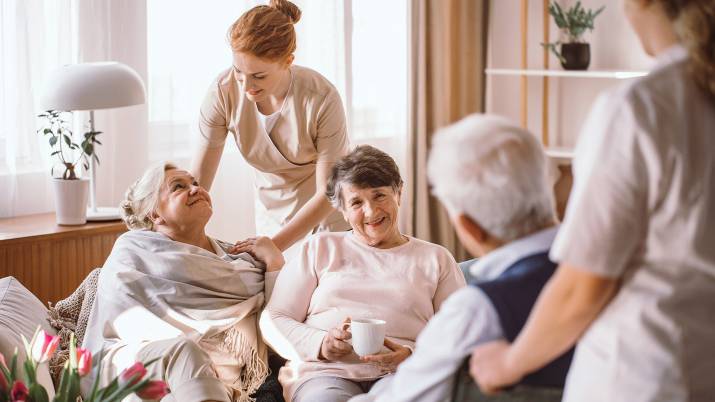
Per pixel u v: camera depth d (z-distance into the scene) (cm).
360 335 212
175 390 225
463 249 531
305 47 462
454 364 142
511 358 131
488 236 143
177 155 413
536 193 137
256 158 305
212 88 296
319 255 248
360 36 495
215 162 305
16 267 304
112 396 174
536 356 128
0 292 249
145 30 383
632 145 120
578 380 132
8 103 345
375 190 243
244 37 263
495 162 136
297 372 236
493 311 136
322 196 291
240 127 298
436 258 245
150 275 250
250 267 263
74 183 322
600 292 124
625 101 122
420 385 146
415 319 239
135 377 176
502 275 141
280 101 293
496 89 562
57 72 318
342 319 239
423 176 513
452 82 530
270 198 318
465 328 138
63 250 316
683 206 121
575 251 123
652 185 121
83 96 310
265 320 246
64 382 179
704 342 124
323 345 231
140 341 246
